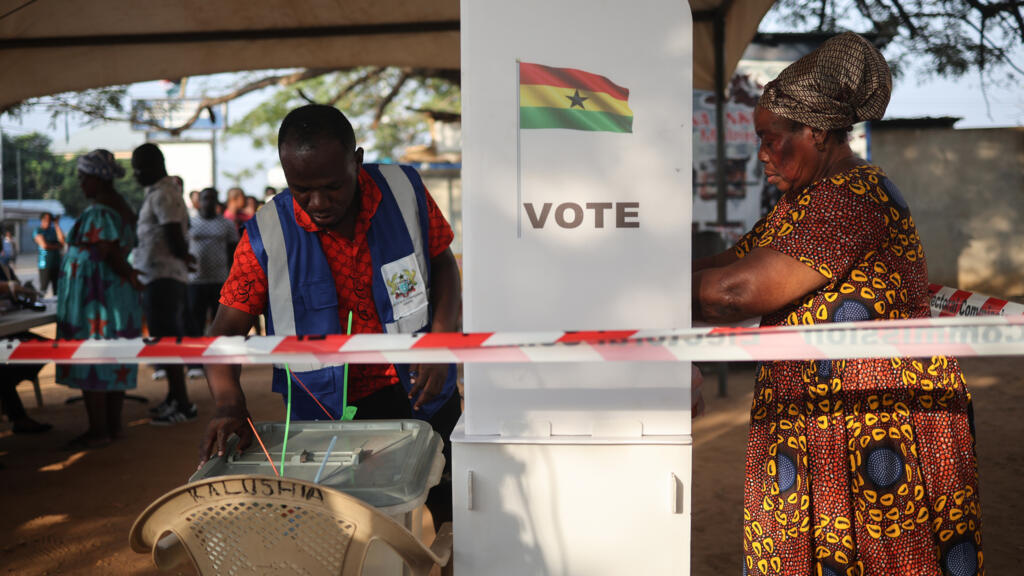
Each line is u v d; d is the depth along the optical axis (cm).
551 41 158
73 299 514
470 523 170
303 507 139
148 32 555
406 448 182
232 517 142
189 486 138
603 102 160
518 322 164
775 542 173
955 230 1415
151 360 146
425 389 212
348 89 1630
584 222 162
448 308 246
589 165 161
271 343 146
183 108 1606
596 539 168
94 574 335
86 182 519
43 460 509
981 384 709
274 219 222
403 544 141
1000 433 539
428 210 246
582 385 167
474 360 145
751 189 1010
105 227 511
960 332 136
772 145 178
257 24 557
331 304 223
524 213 162
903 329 137
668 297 163
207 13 536
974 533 173
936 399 169
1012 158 1395
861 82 168
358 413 241
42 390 743
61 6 509
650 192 161
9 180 4800
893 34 1220
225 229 784
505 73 159
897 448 166
